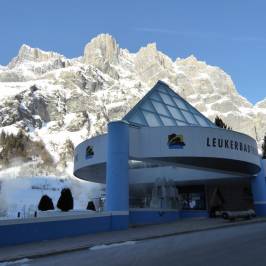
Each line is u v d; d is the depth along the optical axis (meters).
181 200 44.00
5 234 15.67
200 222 27.69
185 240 16.61
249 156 30.73
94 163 29.03
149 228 22.86
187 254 12.21
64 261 11.86
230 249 13.10
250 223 26.62
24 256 12.75
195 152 27.16
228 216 28.39
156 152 26.69
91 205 41.44
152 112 31.33
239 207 47.47
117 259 11.77
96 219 20.75
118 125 25.09
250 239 16.02
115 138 24.88
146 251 13.34
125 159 24.67
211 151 27.75
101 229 20.97
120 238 17.64
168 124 31.33
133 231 21.09
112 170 24.36
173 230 21.20
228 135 29.02
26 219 16.69
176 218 31.94
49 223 17.80
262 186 36.78
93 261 11.59
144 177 41.44
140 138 26.97
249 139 31.30
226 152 28.50
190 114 35.72
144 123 29.11
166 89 36.56
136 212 26.39
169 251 13.09
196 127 27.62
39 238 17.12
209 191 44.41
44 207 35.91
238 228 22.42
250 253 12.14
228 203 48.19
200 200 44.09
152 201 37.06
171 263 10.66
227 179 38.94
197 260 11.01
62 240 17.22
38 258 12.84
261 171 37.09
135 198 42.38
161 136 26.92
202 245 14.43
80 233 19.42
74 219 19.22
